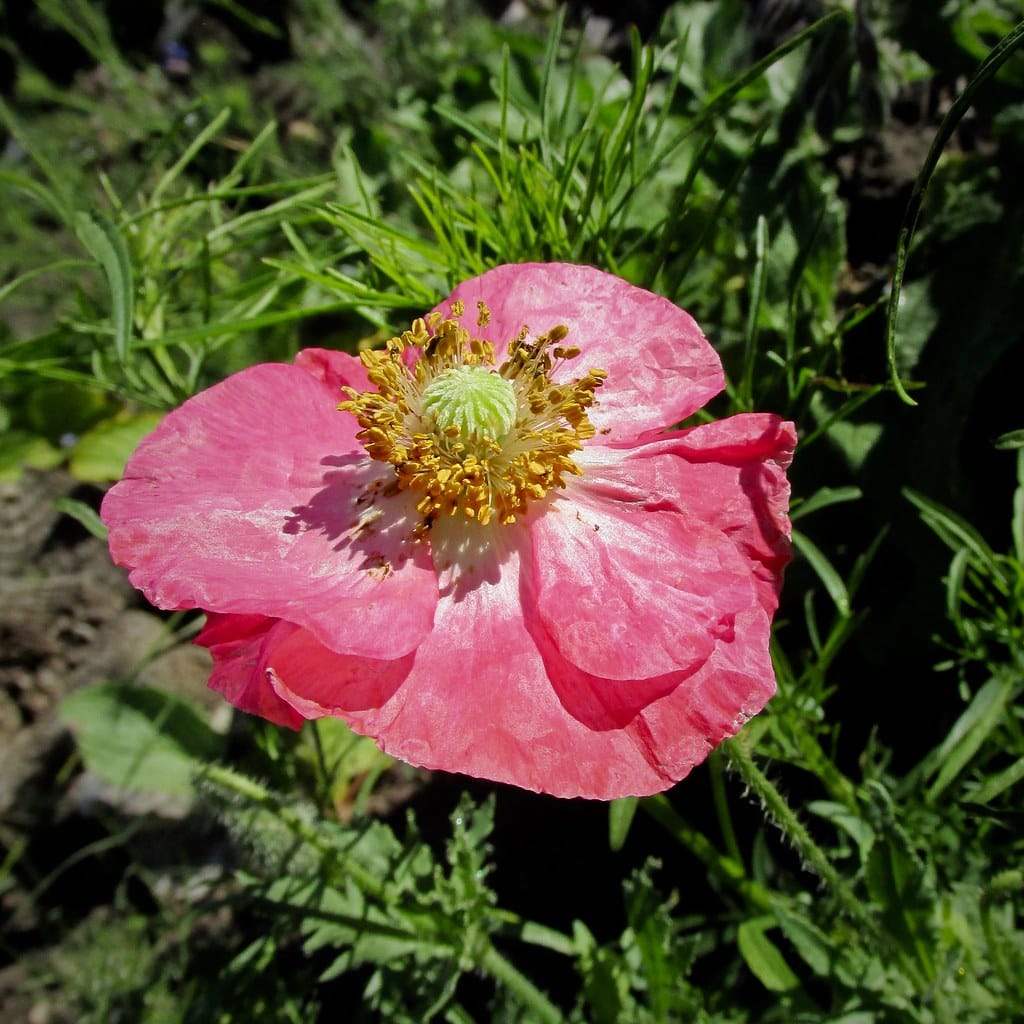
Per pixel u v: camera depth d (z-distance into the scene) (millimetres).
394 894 111
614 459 95
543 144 124
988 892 97
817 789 134
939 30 141
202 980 143
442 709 82
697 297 143
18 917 167
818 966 107
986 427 131
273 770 131
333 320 157
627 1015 113
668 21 161
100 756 153
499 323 102
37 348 164
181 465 91
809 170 138
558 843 145
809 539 134
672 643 82
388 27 199
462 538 91
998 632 111
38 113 239
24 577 179
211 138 193
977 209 134
